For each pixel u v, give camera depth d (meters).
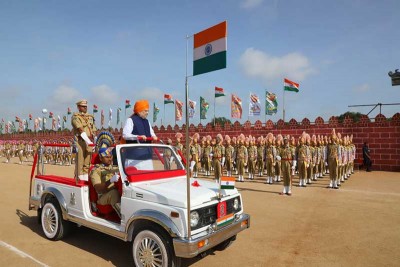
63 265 4.67
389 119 17.67
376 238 5.94
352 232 6.32
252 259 4.93
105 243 5.66
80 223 5.20
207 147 17.67
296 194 10.88
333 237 6.02
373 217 7.49
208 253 5.18
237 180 15.20
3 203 9.07
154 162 5.32
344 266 4.67
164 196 4.10
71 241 5.77
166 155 5.60
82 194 5.19
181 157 5.95
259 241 5.80
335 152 12.24
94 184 4.95
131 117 5.85
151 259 4.12
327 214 7.83
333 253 5.19
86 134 6.10
